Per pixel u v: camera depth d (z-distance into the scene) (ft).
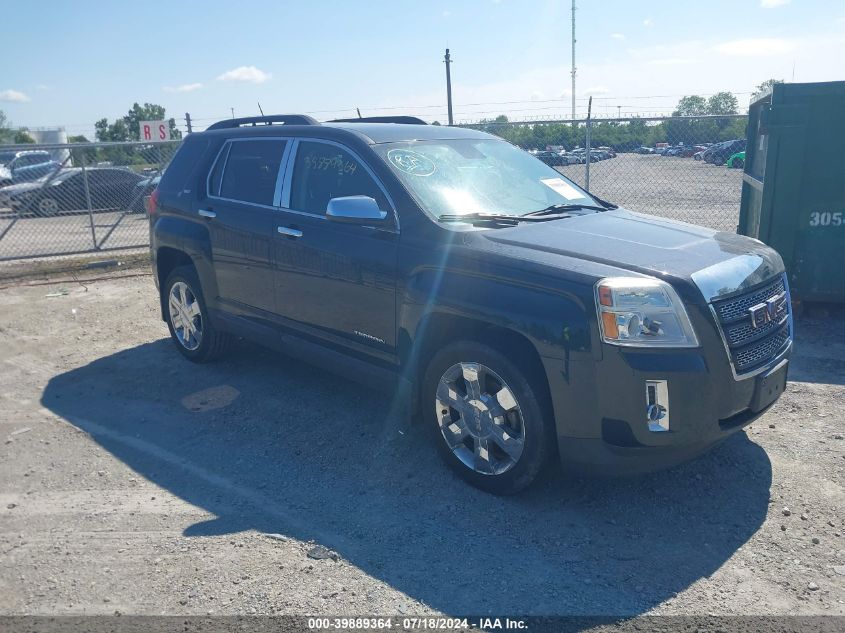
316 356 16.67
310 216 16.38
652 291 11.71
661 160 42.14
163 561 11.82
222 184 19.13
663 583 11.10
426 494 13.78
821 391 18.26
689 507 13.17
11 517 13.37
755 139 27.58
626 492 13.69
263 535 12.54
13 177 56.80
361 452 15.57
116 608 10.70
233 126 20.26
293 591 11.00
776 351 13.34
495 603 10.68
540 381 12.55
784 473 14.28
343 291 15.52
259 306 17.97
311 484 14.33
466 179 15.81
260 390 19.16
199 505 13.65
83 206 52.47
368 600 10.77
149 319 26.68
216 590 11.05
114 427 17.26
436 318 13.91
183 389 19.45
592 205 16.94
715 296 12.04
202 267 19.45
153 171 53.42
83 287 32.35
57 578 11.46
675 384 11.57
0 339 24.64
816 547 11.89
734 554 11.78
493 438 13.25
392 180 14.89
